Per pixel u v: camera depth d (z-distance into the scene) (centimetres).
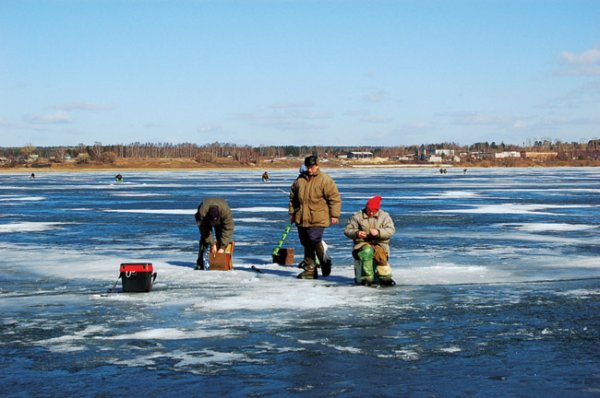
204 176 14075
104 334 1106
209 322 1177
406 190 6950
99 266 1839
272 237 2591
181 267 1784
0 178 12975
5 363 958
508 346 1030
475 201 4944
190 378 891
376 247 1510
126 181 10744
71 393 839
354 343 1045
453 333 1102
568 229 2841
